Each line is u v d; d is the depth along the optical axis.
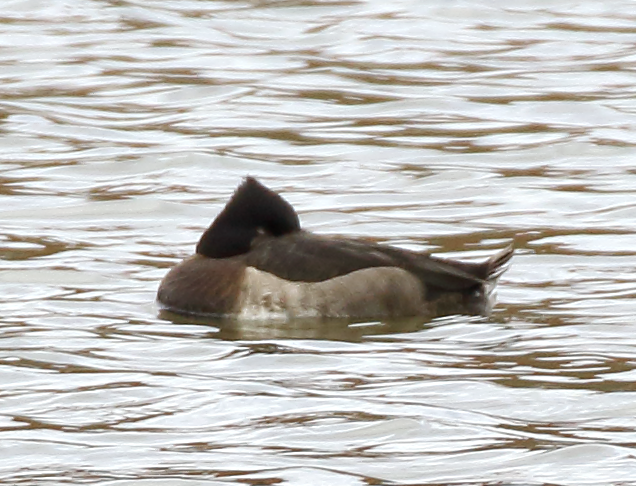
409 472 21.08
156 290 30.64
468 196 38.72
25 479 20.86
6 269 31.91
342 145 43.59
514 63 52.84
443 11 59.88
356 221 36.50
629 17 59.31
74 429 22.72
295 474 20.97
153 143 43.94
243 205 29.70
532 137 44.19
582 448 21.83
